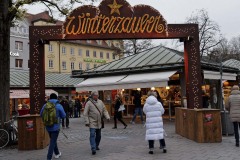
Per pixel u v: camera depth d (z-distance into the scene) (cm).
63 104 2041
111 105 2745
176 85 2548
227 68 2562
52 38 1325
